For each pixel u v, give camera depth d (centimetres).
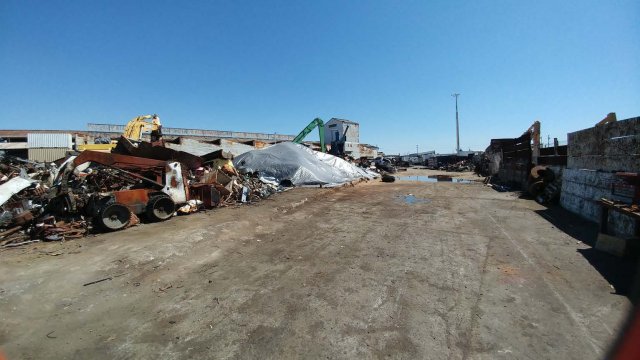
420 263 510
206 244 618
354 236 685
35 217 693
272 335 317
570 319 333
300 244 631
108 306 377
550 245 584
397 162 5425
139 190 789
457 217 867
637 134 612
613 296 378
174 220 812
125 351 294
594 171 778
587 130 823
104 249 571
